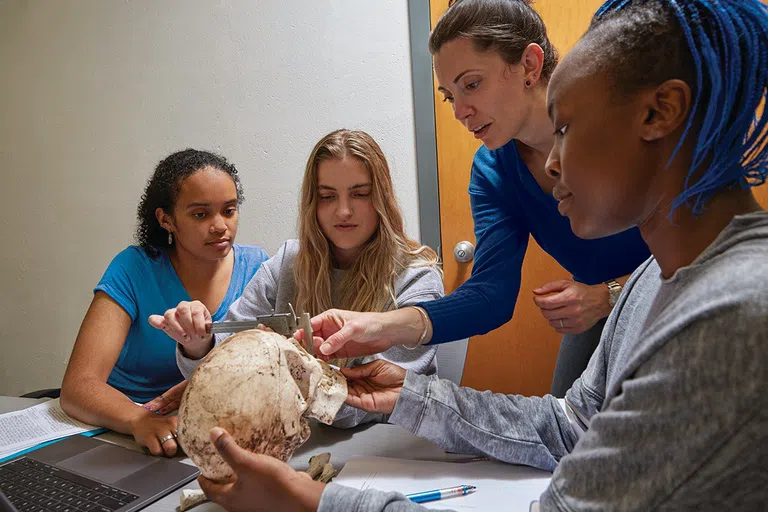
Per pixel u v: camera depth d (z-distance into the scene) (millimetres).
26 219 2361
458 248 1933
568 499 461
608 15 487
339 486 586
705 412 366
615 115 451
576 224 519
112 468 836
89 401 1057
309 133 2043
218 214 1340
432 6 1880
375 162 1245
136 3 2150
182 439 658
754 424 347
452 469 804
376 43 1951
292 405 696
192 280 1472
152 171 2201
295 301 1356
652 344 412
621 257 1165
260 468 573
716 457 363
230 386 657
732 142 423
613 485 426
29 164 2334
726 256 406
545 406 850
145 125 2189
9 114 2338
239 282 1531
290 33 2023
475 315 1039
